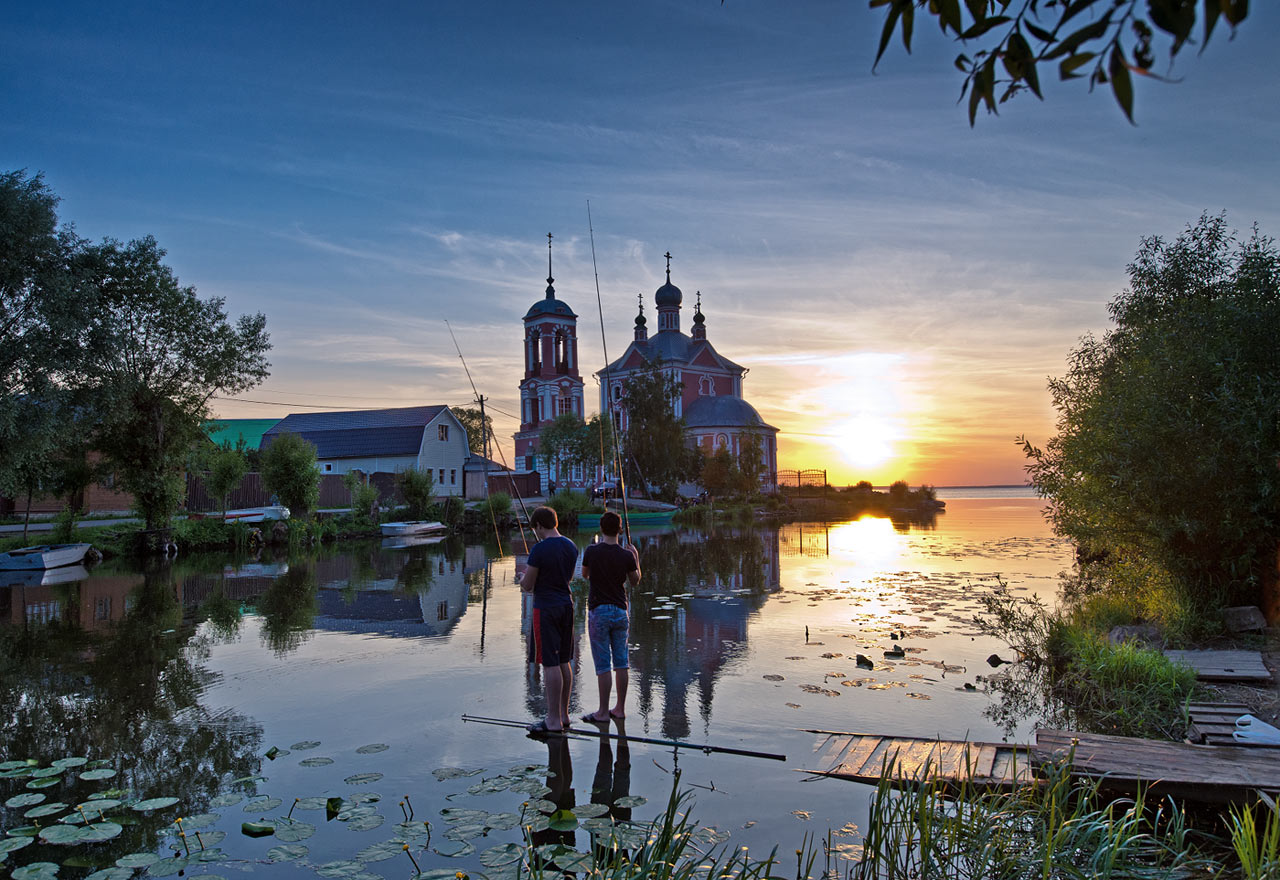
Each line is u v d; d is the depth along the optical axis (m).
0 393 20.38
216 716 7.34
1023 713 7.24
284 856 4.43
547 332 61.59
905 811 4.35
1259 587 9.71
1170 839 4.60
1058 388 13.21
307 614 13.19
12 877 4.20
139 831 4.89
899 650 9.70
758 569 19.31
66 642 11.11
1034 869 4.01
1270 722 6.48
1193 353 9.90
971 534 32.53
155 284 24.77
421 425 47.72
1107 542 11.22
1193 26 1.42
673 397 50.00
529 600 14.70
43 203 21.08
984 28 1.80
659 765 5.90
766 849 4.51
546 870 4.19
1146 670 7.60
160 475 25.88
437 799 5.27
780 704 7.54
